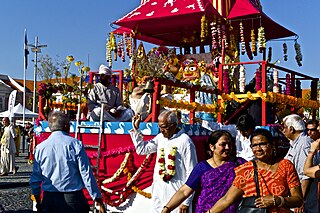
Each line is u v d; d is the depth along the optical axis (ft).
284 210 15.08
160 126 22.54
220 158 18.62
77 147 19.99
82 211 19.95
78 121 30.12
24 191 46.21
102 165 29.19
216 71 42.09
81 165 19.83
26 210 35.76
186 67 43.01
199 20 42.09
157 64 40.65
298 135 22.67
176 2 40.52
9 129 60.54
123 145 28.71
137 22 42.63
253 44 41.96
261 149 15.46
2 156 59.88
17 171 64.64
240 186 15.49
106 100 32.09
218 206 15.75
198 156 29.12
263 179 15.20
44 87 32.37
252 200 15.19
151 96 28.14
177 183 21.97
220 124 32.50
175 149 22.08
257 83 34.01
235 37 47.50
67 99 31.94
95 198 19.76
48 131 31.63
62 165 19.70
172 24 43.86
